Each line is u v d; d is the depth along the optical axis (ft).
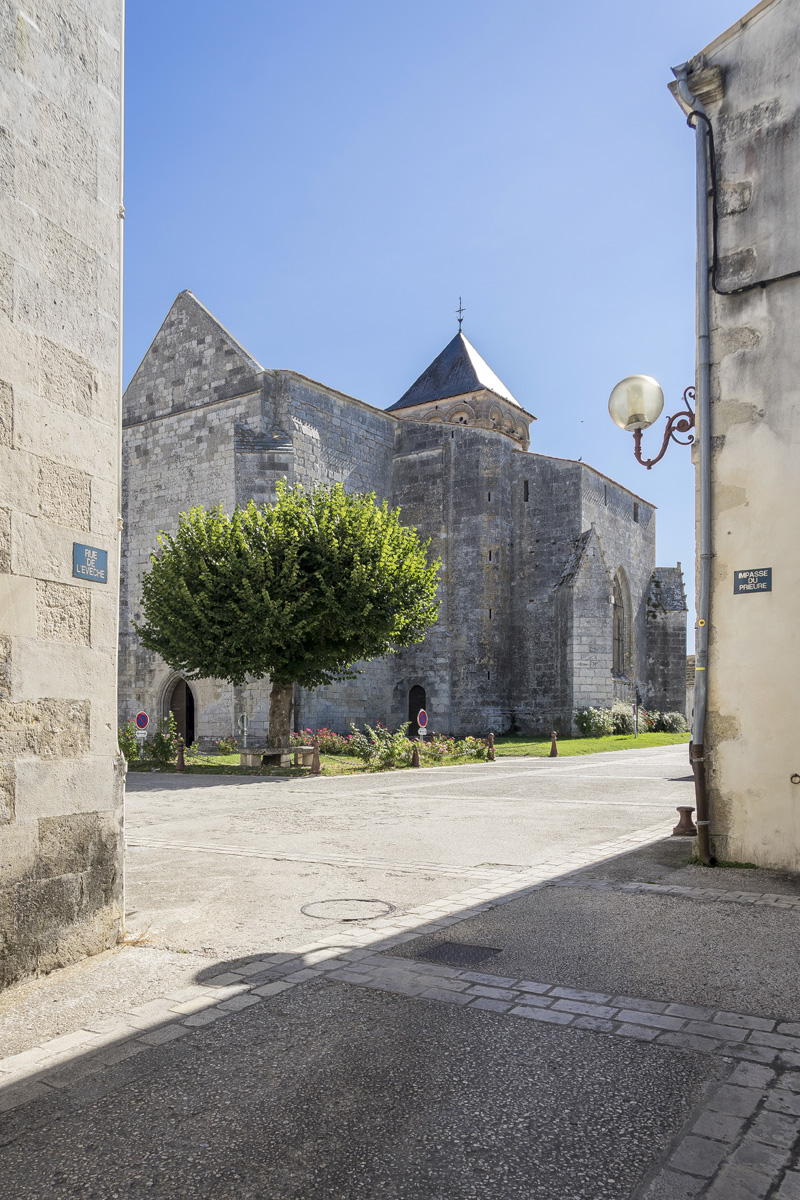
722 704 26.27
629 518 145.89
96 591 18.85
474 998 14.93
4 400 16.62
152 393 114.93
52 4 18.47
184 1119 10.96
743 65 27.04
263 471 104.06
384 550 73.67
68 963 17.33
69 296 18.52
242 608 70.13
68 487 18.20
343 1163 9.89
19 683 16.66
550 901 21.80
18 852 16.38
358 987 15.58
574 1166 9.73
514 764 75.72
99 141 19.74
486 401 145.18
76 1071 12.41
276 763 73.56
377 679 120.06
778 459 25.70
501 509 126.41
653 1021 13.79
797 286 25.63
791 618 25.23
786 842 25.07
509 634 126.41
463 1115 10.91
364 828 35.94
